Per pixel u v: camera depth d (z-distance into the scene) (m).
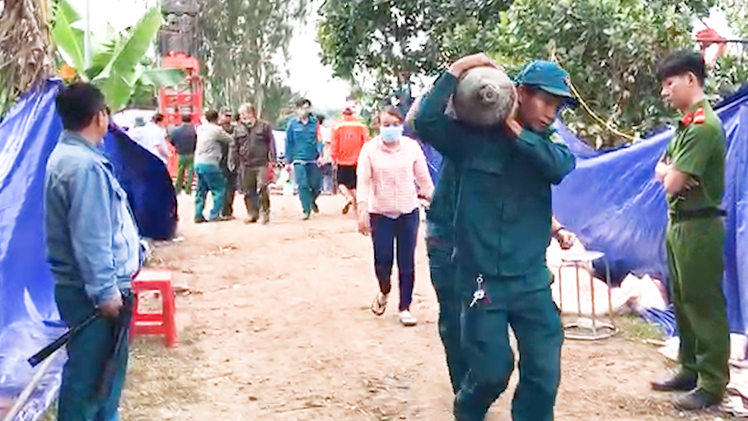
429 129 4.00
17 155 5.71
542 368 3.99
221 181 14.71
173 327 6.87
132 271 4.22
